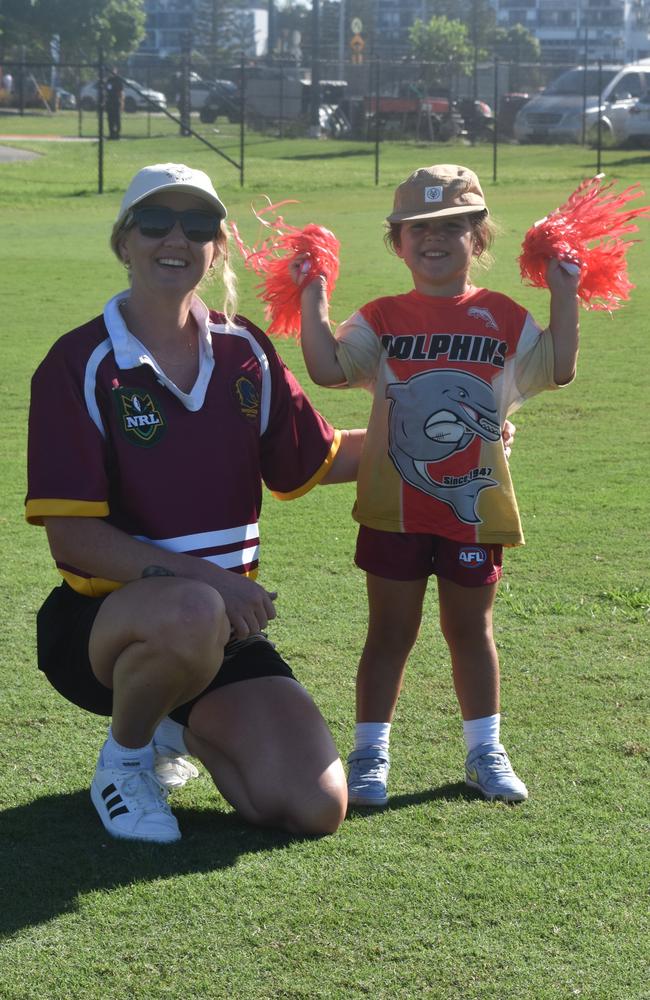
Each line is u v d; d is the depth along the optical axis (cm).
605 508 557
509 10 12912
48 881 262
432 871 267
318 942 241
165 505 293
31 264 1321
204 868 268
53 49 6388
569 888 260
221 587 286
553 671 382
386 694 314
